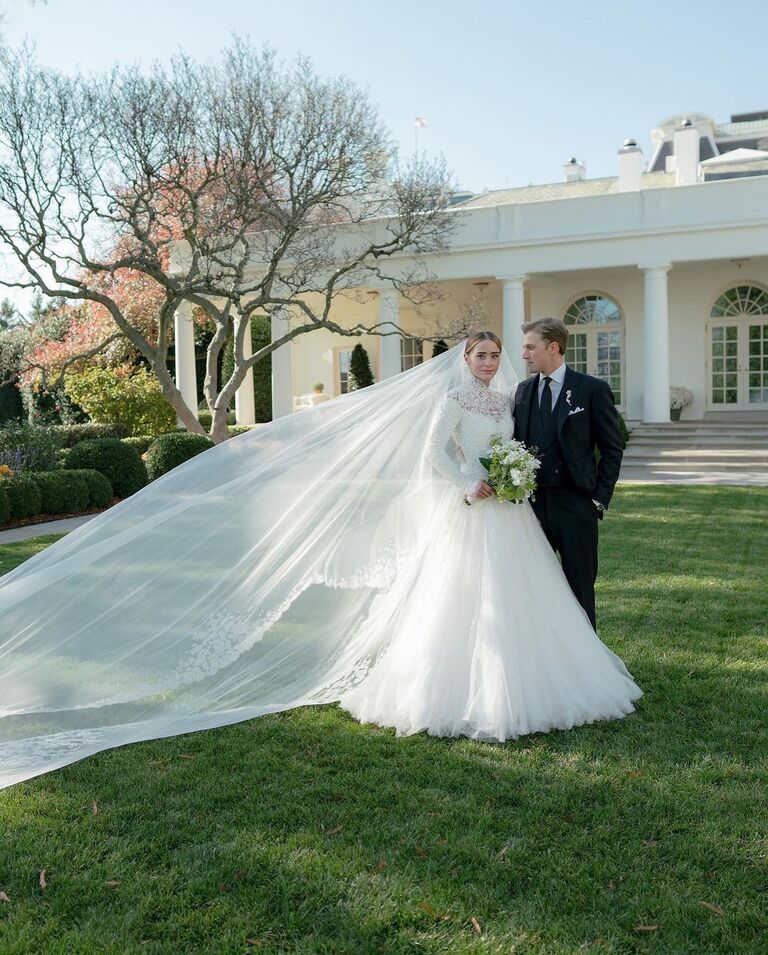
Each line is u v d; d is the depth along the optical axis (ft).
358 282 58.03
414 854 9.18
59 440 49.11
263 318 87.30
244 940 7.81
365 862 9.00
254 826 9.82
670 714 12.89
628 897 8.36
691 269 66.39
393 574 14.08
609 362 69.31
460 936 7.79
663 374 60.03
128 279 74.02
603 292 68.64
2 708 12.27
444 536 13.07
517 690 12.20
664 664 15.21
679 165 71.20
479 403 13.33
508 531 12.78
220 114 49.70
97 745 11.93
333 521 14.03
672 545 26.94
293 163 52.11
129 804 10.42
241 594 13.55
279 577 13.74
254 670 13.78
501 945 7.64
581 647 12.97
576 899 8.30
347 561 14.05
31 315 111.04
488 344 13.30
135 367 80.94
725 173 71.77
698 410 67.00
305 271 55.36
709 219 57.88
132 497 14.23
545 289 69.82
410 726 12.43
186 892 8.52
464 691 12.44
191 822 9.95
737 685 14.10
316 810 10.16
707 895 8.36
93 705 12.54
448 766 11.25
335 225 62.75
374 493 14.12
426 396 14.16
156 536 13.51
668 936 7.74
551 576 13.03
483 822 9.76
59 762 11.48
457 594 12.69
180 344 71.26
